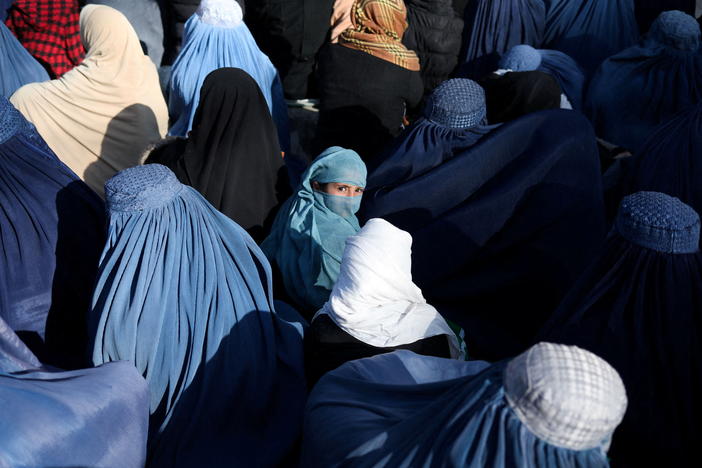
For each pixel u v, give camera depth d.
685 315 1.65
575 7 4.31
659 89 3.40
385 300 1.78
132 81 3.17
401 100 3.44
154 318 1.72
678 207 1.66
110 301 1.70
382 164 2.66
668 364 1.67
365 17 3.36
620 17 4.25
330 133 3.52
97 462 1.41
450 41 4.03
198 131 2.60
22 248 1.96
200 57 3.32
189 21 3.40
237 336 1.80
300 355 1.95
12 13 3.84
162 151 2.73
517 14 4.25
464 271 2.54
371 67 3.31
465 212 2.46
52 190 2.03
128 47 3.15
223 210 2.56
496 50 4.33
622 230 1.72
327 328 1.82
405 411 1.36
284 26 3.78
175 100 3.44
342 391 1.50
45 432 1.32
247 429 1.85
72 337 2.11
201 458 1.76
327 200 2.34
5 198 1.95
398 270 1.77
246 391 1.82
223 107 2.57
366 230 1.79
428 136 2.62
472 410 1.07
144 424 1.60
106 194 1.76
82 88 3.07
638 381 1.70
